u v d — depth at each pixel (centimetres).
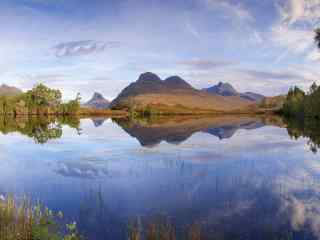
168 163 2489
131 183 1827
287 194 1552
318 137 4491
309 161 2536
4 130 6325
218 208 1343
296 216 1238
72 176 2044
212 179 1900
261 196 1520
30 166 2409
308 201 1437
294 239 1033
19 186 1780
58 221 1192
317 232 1085
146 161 2597
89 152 3189
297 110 11731
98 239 1030
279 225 1141
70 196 1562
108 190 1677
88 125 8350
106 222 1182
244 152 3109
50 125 8212
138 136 5003
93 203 1432
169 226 1116
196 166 2347
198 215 1254
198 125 8231
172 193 1596
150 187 1725
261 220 1193
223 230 1098
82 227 1133
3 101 15075
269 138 4503
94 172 2164
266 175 2003
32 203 1424
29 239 953
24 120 11050
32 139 4547
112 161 2617
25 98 15925
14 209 1220
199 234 1014
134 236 1009
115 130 6400
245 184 1770
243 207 1355
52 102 16600
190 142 4084
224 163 2469
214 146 3638
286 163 2450
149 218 1226
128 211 1310
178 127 7388
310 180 1853
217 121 10750
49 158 2805
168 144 3875
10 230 987
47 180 1931
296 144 3734
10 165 2455
